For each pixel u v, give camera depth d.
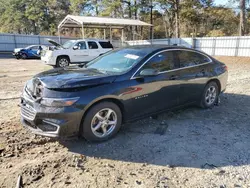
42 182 2.67
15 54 22.61
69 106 3.22
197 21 35.50
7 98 6.25
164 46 4.57
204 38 20.95
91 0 39.19
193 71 4.80
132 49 4.55
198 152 3.38
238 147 3.54
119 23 23.33
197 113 5.05
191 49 4.98
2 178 2.73
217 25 34.88
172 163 3.10
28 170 2.89
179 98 4.59
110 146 3.53
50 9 48.53
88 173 2.86
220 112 5.14
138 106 3.93
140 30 38.47
